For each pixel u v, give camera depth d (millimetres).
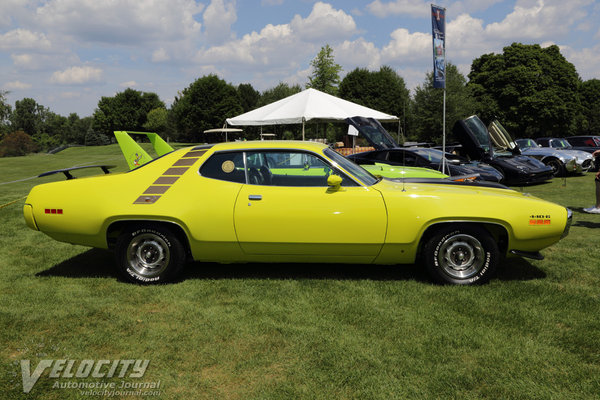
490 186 5133
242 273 4586
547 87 48312
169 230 4207
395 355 2906
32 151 51906
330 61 39531
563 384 2574
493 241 4082
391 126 49250
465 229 4086
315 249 4156
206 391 2537
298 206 4078
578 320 3418
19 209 8984
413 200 4059
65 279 4449
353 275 4508
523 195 4453
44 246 5859
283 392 2512
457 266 4191
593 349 2977
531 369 2734
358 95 50656
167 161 4348
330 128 43688
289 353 2945
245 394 2502
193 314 3566
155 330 3289
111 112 91625
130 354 2955
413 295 3941
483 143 12016
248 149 4301
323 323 3387
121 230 4246
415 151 10492
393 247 4109
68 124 111250
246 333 3230
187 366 2807
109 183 4266
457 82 40156
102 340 3133
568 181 13383
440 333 3209
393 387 2545
